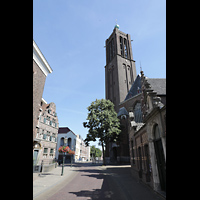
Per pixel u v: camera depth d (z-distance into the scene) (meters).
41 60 17.66
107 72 52.75
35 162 21.31
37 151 22.30
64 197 7.59
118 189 9.24
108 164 33.97
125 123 35.38
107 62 53.72
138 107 32.97
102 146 30.48
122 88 43.59
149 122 8.69
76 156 61.53
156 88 13.61
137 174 12.13
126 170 20.39
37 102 17.73
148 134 8.82
